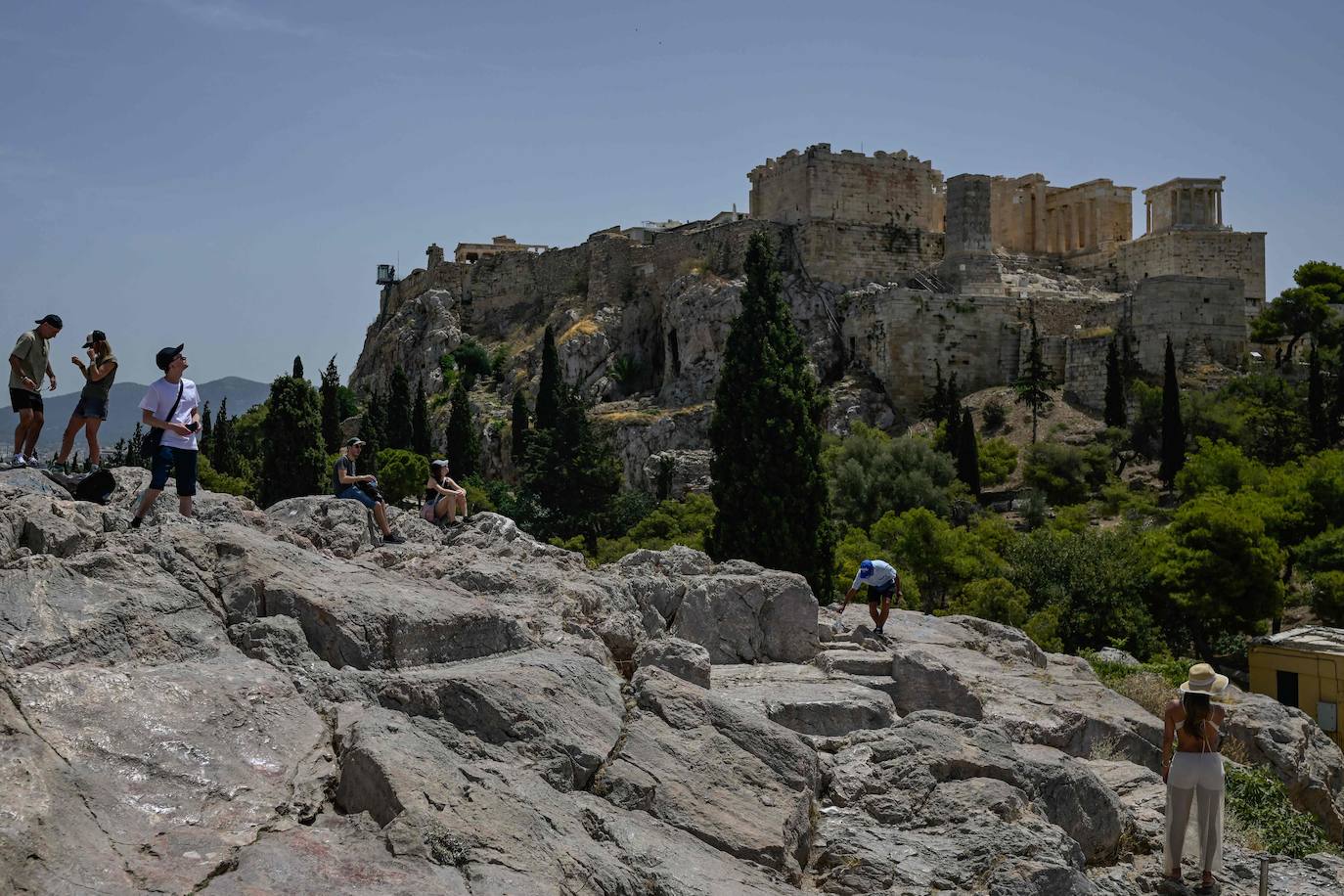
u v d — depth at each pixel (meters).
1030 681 23.66
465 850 10.27
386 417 106.44
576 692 14.19
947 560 60.50
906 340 100.38
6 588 12.06
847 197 112.88
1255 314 113.62
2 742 9.84
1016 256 122.12
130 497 18.44
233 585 13.88
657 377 121.88
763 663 21.70
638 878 11.15
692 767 13.67
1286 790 24.06
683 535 76.19
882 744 15.88
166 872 9.25
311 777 10.97
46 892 8.67
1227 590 56.41
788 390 48.88
